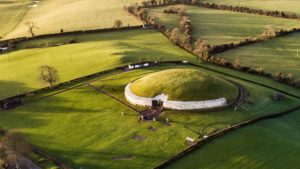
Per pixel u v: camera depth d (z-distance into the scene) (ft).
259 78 427.74
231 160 264.11
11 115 347.97
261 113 329.93
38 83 419.74
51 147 290.15
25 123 331.57
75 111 345.92
